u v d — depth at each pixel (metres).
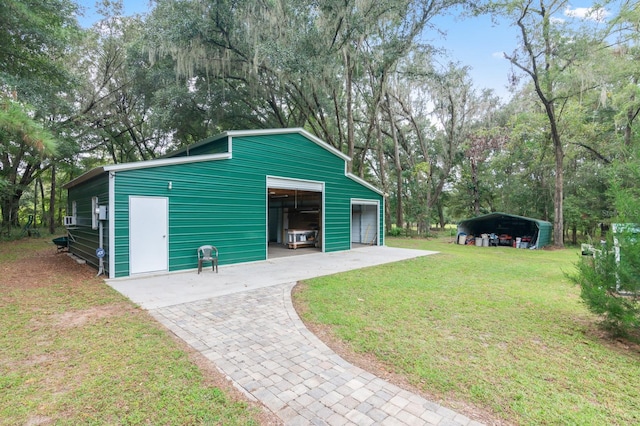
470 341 3.56
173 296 5.38
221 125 18.38
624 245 3.60
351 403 2.39
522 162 19.91
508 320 4.27
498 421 2.18
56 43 9.95
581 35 12.73
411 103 20.84
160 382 2.64
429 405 2.37
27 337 3.55
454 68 16.03
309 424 2.15
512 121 19.59
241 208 8.88
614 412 2.29
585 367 2.98
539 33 13.66
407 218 21.03
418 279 6.88
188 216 7.75
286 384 2.65
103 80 17.62
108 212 6.62
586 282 3.92
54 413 2.22
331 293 5.62
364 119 22.39
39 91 10.57
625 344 3.52
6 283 6.18
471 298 5.35
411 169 22.53
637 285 3.48
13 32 9.12
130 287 5.98
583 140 16.27
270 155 9.67
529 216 19.86
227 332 3.80
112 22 16.64
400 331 3.85
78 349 3.25
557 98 14.68
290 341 3.55
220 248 8.39
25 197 24.23
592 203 16.41
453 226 36.25
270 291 5.76
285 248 12.89
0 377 2.69
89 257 8.30
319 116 17.84
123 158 22.06
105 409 2.27
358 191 13.06
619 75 12.97
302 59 12.38
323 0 12.22
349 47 14.20
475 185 22.36
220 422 2.16
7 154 14.84
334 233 11.96
